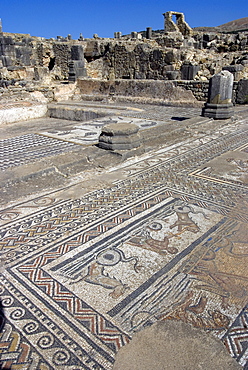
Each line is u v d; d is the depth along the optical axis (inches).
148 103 498.0
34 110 470.9
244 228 123.4
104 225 127.1
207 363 66.4
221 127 308.8
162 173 186.5
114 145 219.5
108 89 555.5
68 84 577.6
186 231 121.6
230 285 92.2
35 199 152.3
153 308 83.9
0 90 466.6
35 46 919.0
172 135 275.9
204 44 847.7
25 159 231.0
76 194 157.9
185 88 457.7
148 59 575.2
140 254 107.6
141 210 139.6
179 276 96.3
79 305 85.4
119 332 76.5
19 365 68.2
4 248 112.3
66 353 71.1
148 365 66.1
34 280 95.5
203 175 182.7
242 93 428.1
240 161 207.2
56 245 113.7
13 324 79.2
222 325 78.1
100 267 101.0
